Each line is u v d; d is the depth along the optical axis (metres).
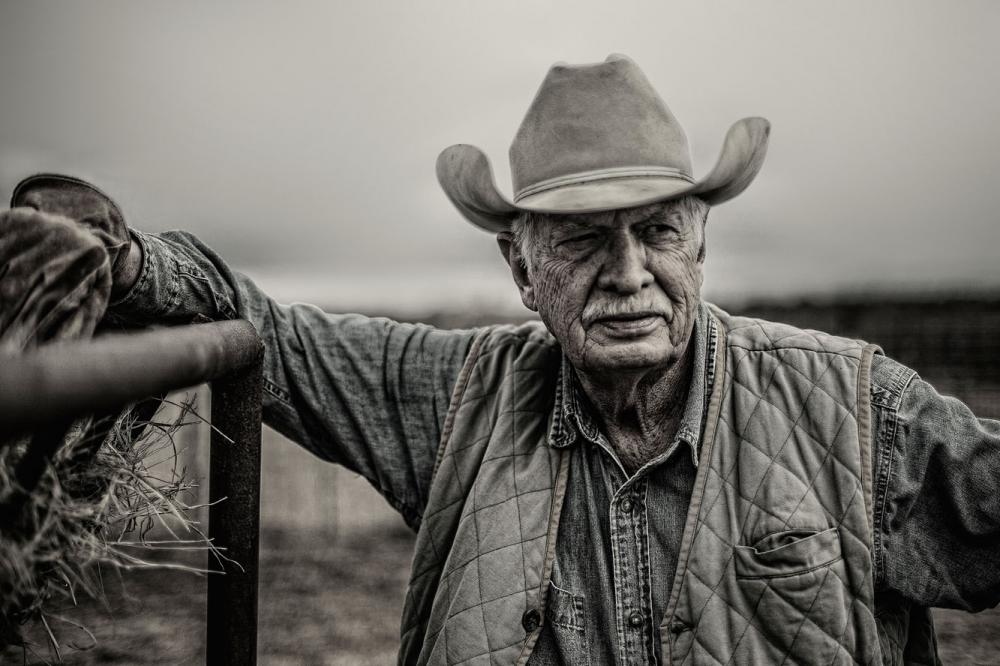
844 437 1.28
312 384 1.53
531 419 1.44
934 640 1.42
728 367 1.37
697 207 1.33
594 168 1.32
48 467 0.78
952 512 1.28
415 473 1.53
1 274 0.81
